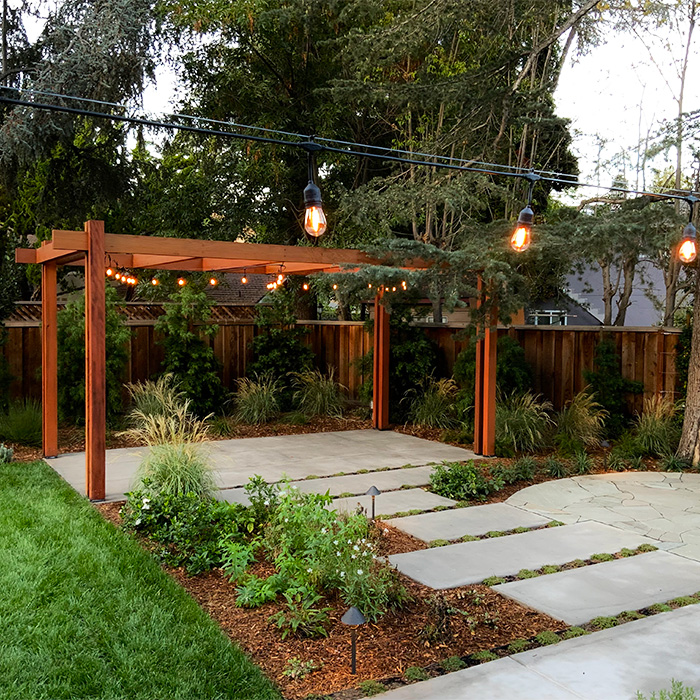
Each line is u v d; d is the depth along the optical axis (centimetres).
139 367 1116
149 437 776
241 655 325
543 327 1020
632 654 330
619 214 710
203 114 1246
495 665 319
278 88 1267
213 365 1074
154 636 341
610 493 656
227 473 728
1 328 942
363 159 1333
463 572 442
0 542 472
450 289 695
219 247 652
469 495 639
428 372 1095
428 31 913
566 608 386
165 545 484
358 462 791
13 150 992
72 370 944
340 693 296
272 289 1102
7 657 314
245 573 420
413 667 318
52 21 1105
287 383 1205
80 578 412
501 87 916
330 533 421
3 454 766
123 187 1243
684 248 598
